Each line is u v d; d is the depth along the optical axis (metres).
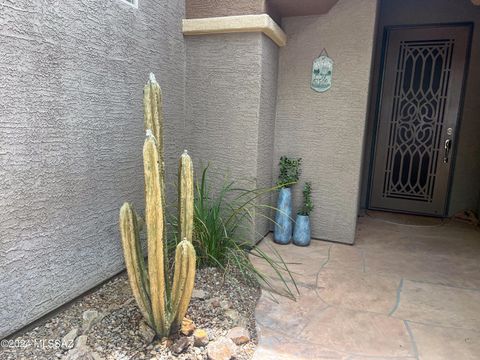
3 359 1.55
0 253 1.57
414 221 4.20
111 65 2.17
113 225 2.31
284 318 2.08
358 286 2.51
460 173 4.24
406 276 2.69
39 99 1.71
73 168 1.95
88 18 1.96
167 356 1.64
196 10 2.92
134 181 2.48
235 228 2.83
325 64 3.16
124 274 2.44
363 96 3.09
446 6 4.02
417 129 4.34
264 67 2.93
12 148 1.59
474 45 3.98
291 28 3.22
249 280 2.45
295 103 3.32
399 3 4.17
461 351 1.81
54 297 1.89
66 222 1.93
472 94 4.07
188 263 1.59
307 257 3.02
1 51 1.51
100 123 2.12
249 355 1.74
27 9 1.61
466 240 3.54
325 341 1.87
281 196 3.27
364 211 4.56
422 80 4.23
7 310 1.63
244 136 2.97
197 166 3.15
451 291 2.46
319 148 3.30
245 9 2.77
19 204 1.65
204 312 2.00
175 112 2.96
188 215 1.73
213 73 2.98
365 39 3.01
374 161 4.56
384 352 1.79
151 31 2.53
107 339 1.72
